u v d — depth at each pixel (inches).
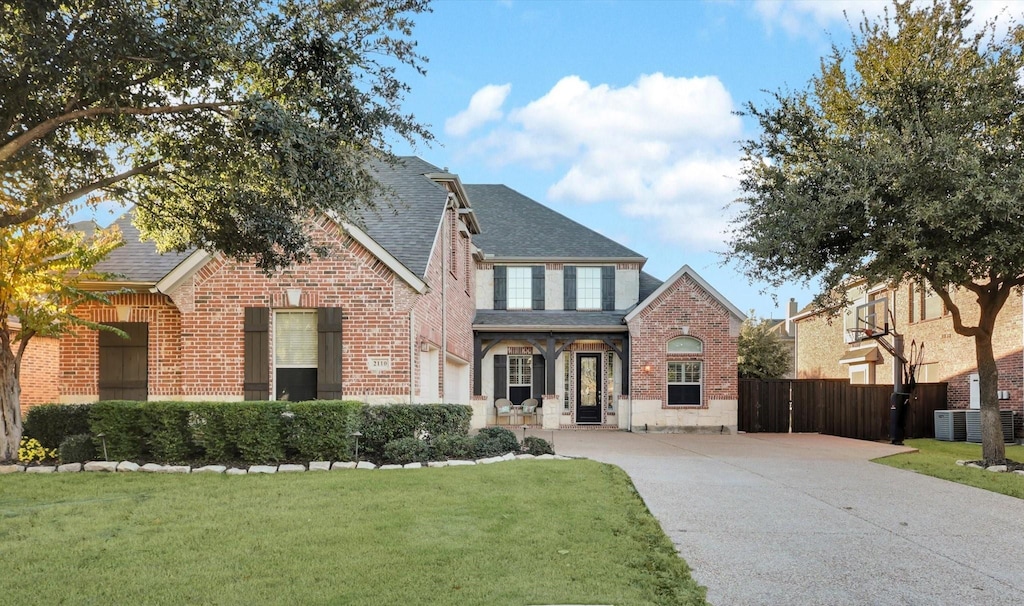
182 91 395.2
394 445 516.7
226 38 358.0
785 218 570.9
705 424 976.3
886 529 349.1
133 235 715.4
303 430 505.4
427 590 228.1
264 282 615.2
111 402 514.0
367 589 228.8
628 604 217.6
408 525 315.0
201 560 262.5
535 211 1180.5
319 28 384.8
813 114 650.2
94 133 449.4
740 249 605.3
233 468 490.0
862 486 479.2
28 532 306.7
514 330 1012.5
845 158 539.8
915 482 504.4
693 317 987.3
